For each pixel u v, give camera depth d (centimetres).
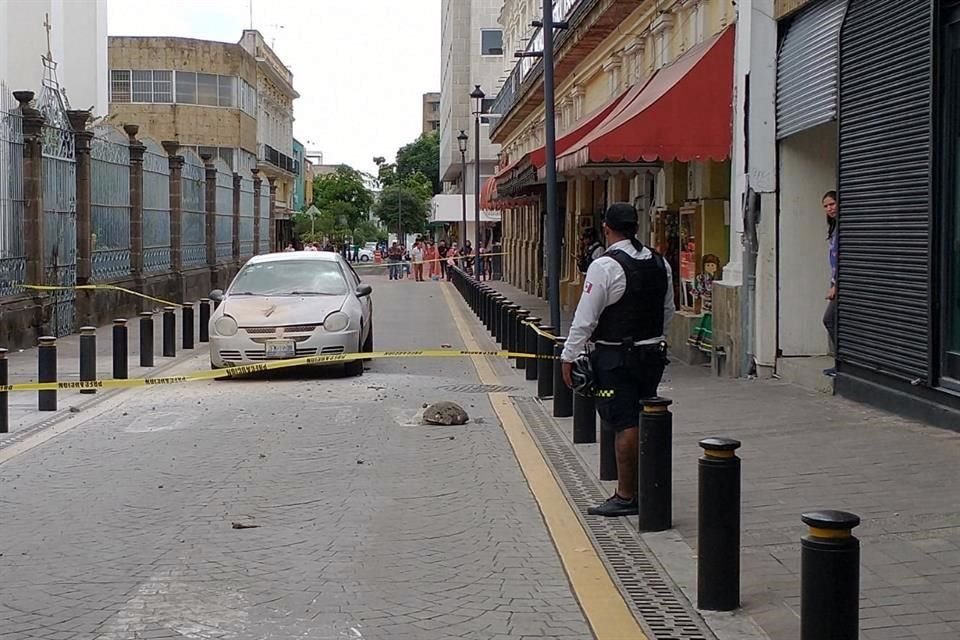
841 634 459
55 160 2189
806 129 1327
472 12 7625
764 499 808
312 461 1012
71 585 664
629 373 786
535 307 3181
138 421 1241
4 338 1892
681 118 1484
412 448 1073
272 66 6956
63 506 859
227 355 1588
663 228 1970
